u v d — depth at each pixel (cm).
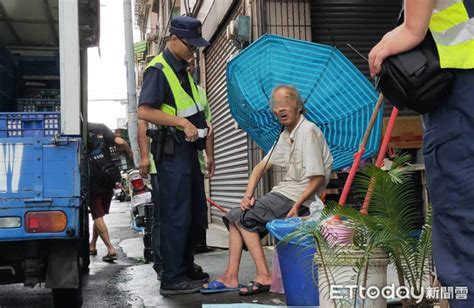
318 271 271
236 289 421
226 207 940
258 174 414
